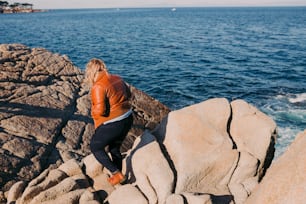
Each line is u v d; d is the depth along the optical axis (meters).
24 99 9.77
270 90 21.08
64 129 8.82
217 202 4.18
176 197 3.82
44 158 7.44
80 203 4.27
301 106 17.34
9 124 8.21
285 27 83.88
